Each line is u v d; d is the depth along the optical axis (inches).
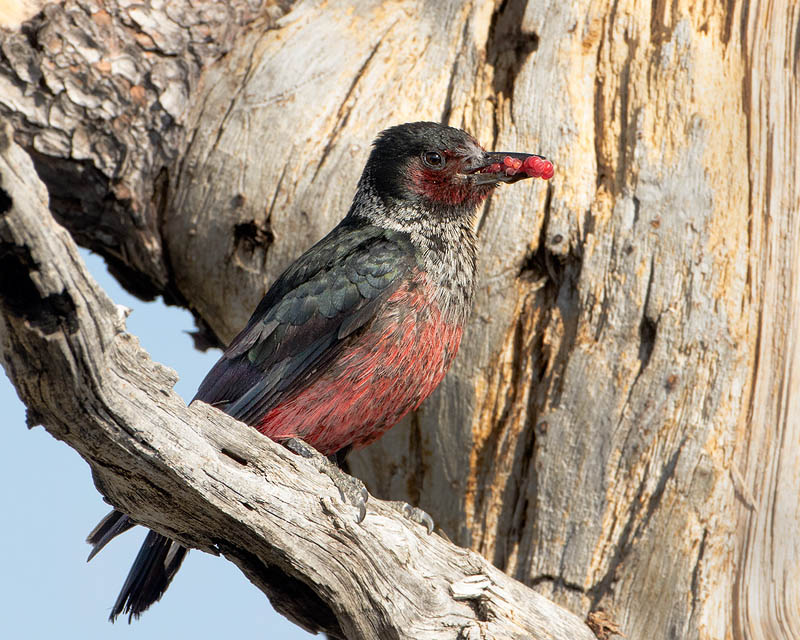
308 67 504.4
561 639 383.6
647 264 442.9
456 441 460.8
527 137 468.8
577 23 480.4
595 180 460.4
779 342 442.6
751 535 429.7
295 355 400.8
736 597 424.8
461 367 458.0
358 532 337.7
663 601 422.6
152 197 514.6
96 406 275.7
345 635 359.9
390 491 482.0
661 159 452.8
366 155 482.0
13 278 238.2
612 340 440.8
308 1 526.6
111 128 497.4
